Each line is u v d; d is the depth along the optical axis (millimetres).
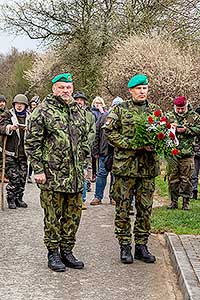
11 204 9812
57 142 5988
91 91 28172
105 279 5832
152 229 7914
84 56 28438
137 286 5629
